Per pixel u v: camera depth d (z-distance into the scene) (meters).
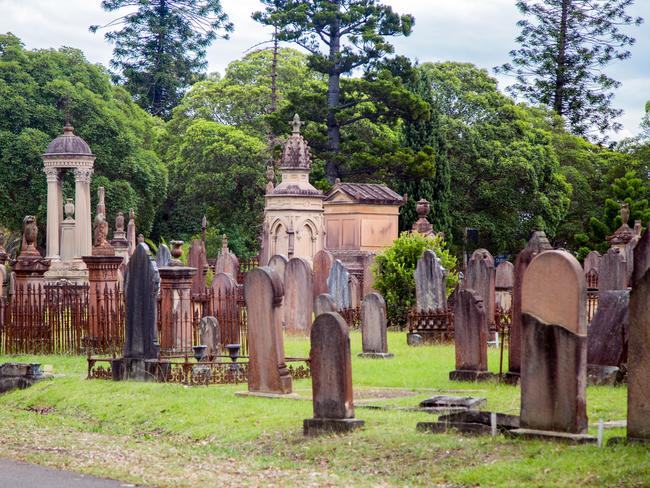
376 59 65.19
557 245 78.75
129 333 23.47
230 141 74.75
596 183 81.31
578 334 15.06
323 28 65.69
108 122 68.50
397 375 23.45
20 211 64.81
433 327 30.50
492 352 27.28
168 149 81.94
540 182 71.25
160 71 95.31
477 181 71.25
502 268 39.91
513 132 72.00
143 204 70.31
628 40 84.56
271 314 20.47
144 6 94.31
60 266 52.56
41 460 16.44
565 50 85.44
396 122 65.69
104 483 14.64
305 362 24.62
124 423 19.69
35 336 29.61
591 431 15.70
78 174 54.97
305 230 44.84
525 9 85.31
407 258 35.66
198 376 22.50
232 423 18.30
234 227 73.19
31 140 64.19
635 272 14.58
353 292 37.62
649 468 13.23
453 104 74.75
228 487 14.14
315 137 62.75
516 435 15.30
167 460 16.22
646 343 14.42
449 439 15.60
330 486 14.04
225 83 84.69
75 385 22.97
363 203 46.66
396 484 14.09
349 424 16.61
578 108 86.12
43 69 68.94
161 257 41.47
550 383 15.26
